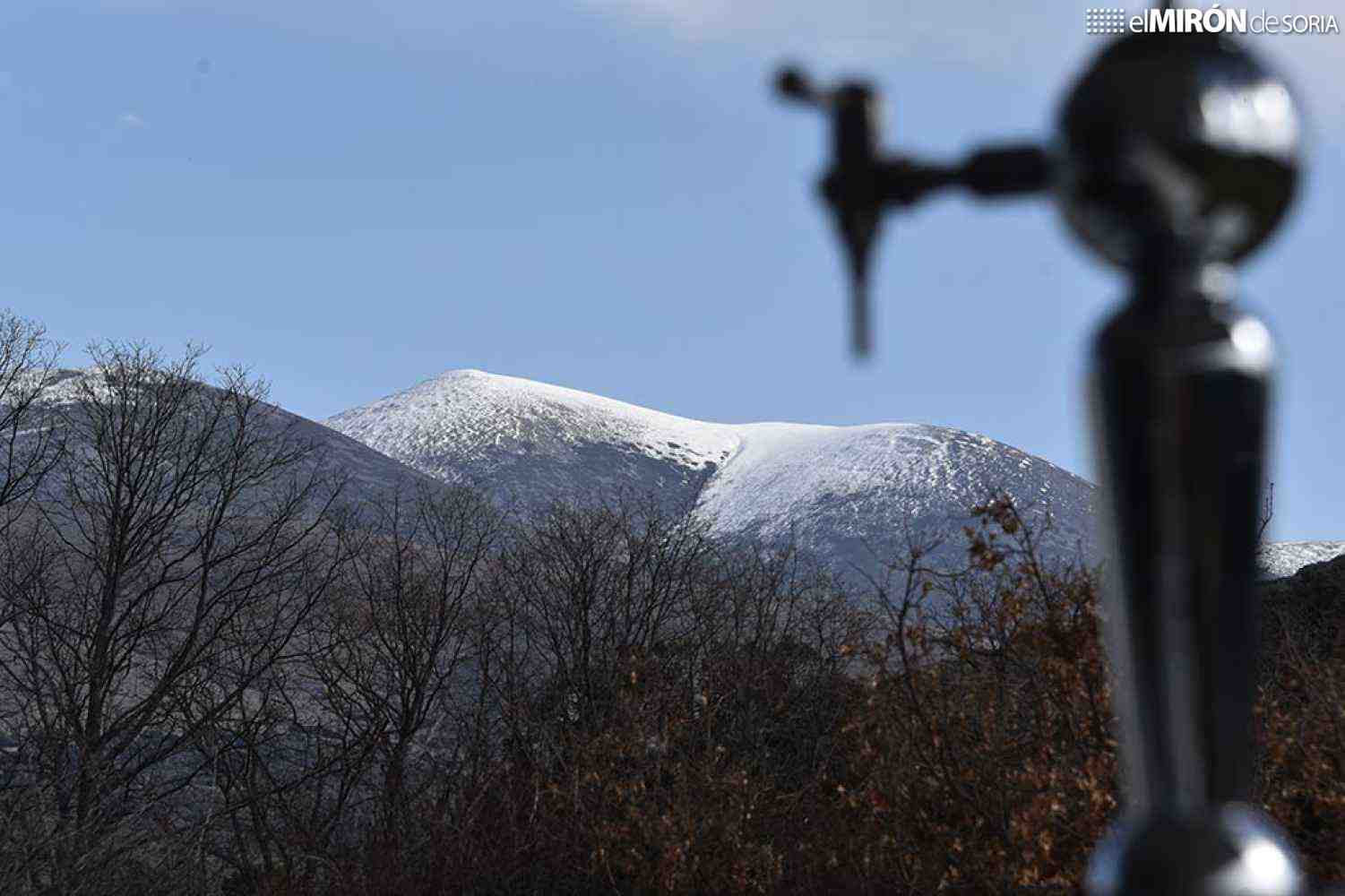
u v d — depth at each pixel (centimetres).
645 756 2297
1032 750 1524
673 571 4009
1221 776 76
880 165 85
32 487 3875
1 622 3494
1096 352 82
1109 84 85
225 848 3334
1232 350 78
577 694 3303
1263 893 74
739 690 2881
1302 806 1374
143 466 3916
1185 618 76
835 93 87
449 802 3103
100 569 3725
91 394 4041
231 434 4172
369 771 3472
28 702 3331
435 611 3897
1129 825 78
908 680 1547
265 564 3838
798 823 2028
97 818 2844
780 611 3809
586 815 2273
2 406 4009
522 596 4081
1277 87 87
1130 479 78
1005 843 1445
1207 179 83
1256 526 77
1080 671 1418
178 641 3816
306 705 3812
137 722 3400
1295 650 1523
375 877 2728
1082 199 85
